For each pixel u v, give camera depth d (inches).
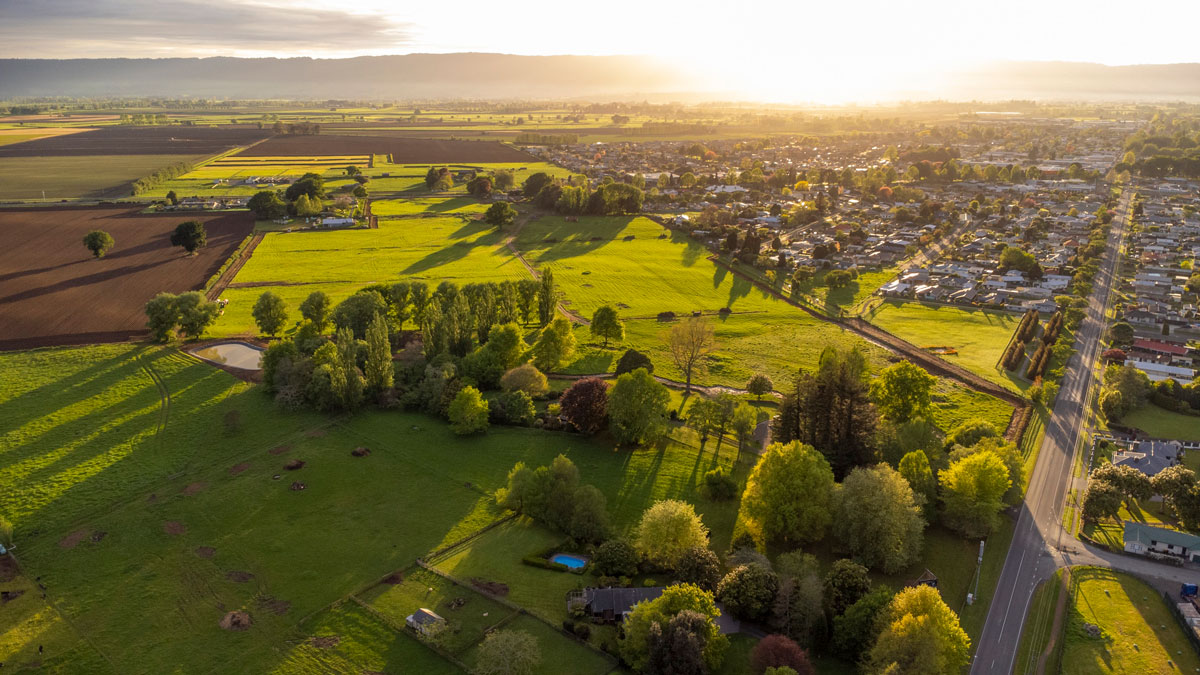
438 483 4938.5
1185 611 3796.8
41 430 5506.9
